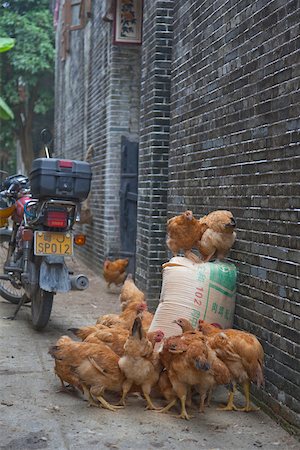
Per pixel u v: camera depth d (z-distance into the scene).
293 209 4.25
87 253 9.63
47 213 5.62
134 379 4.41
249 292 4.70
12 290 6.90
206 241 4.90
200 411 4.44
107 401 4.56
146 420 4.34
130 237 8.05
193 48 5.68
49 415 4.36
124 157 8.06
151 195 6.34
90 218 9.18
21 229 6.03
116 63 8.25
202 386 4.32
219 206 5.16
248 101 4.75
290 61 4.30
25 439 4.08
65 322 6.24
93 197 9.23
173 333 4.76
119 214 8.33
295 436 4.15
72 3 10.03
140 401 4.58
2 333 5.82
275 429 4.27
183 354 4.27
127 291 5.53
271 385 4.40
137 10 7.65
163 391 4.45
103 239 8.54
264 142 4.55
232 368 4.32
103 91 8.76
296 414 4.16
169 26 6.26
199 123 5.54
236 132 4.91
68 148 12.50
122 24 7.65
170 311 4.79
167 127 6.32
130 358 4.36
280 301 4.34
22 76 15.30
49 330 5.96
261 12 4.61
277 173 4.41
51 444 4.04
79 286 5.70
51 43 15.27
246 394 4.47
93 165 9.31
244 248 4.78
